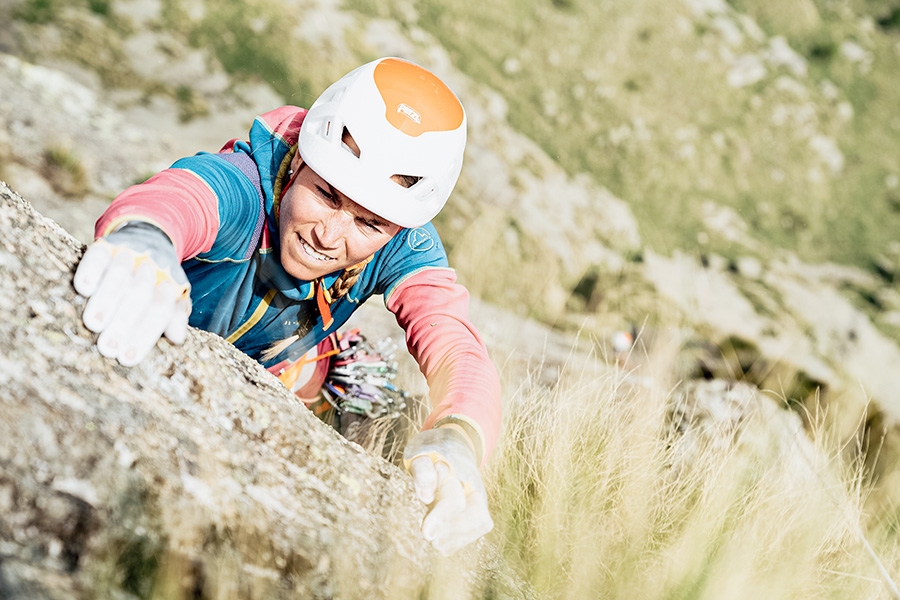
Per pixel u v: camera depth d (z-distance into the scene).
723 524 2.09
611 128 12.88
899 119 15.03
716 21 15.06
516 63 12.98
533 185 10.62
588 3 14.16
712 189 13.05
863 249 13.27
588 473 2.11
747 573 1.96
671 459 2.41
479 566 1.61
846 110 14.83
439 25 12.76
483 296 4.48
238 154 1.75
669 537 2.07
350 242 1.70
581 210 10.70
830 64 15.36
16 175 5.67
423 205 1.68
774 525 2.19
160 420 1.21
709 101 14.00
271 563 1.23
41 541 1.01
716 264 11.85
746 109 14.16
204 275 1.82
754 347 6.63
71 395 1.12
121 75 9.26
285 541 1.26
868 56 15.72
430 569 1.47
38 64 8.88
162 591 1.07
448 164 1.68
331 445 1.50
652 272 8.99
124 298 1.20
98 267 1.20
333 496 1.42
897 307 10.96
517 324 3.98
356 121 1.60
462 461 1.51
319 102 1.69
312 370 2.39
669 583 1.89
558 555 1.84
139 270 1.23
